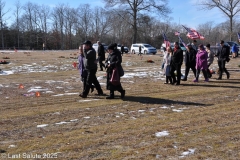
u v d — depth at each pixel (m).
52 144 5.47
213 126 6.55
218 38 70.38
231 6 52.97
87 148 5.29
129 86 11.99
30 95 9.99
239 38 22.16
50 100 9.24
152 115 7.48
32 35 89.69
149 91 10.84
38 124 6.71
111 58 9.30
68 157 4.91
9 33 86.75
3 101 9.05
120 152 5.11
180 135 5.96
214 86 12.08
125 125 6.61
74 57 31.92
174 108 8.23
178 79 12.38
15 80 13.82
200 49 13.16
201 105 8.59
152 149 5.24
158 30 80.25
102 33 89.56
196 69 13.27
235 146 5.39
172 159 4.83
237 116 7.37
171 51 12.44
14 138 5.80
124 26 72.94
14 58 29.44
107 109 8.09
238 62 24.97
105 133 6.07
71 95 10.05
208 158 4.88
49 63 23.33
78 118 7.20
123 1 58.97
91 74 9.54
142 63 24.05
